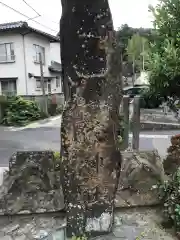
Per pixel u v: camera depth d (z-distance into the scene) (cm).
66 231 287
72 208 277
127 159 380
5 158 661
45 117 1406
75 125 262
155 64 341
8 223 317
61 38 255
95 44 250
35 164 367
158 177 359
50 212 325
